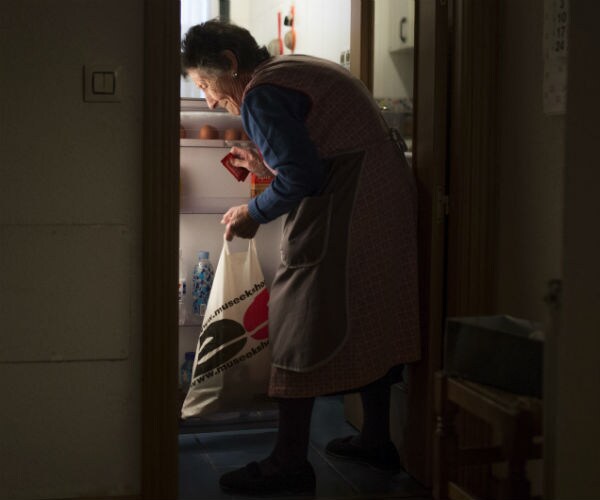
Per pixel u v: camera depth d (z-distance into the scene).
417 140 2.47
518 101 2.25
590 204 1.76
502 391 1.75
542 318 1.87
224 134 3.03
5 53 2.08
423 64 2.42
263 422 3.04
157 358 2.15
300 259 2.33
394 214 2.35
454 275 2.35
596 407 1.71
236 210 2.43
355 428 3.07
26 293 2.12
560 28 2.03
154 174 2.12
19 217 2.11
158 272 2.14
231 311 2.82
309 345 2.29
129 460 2.19
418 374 2.47
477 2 2.29
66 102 2.10
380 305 2.33
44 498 2.16
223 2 4.63
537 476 1.71
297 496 2.42
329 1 3.47
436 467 1.89
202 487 2.49
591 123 1.77
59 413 2.15
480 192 2.31
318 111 2.32
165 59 2.10
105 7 2.10
